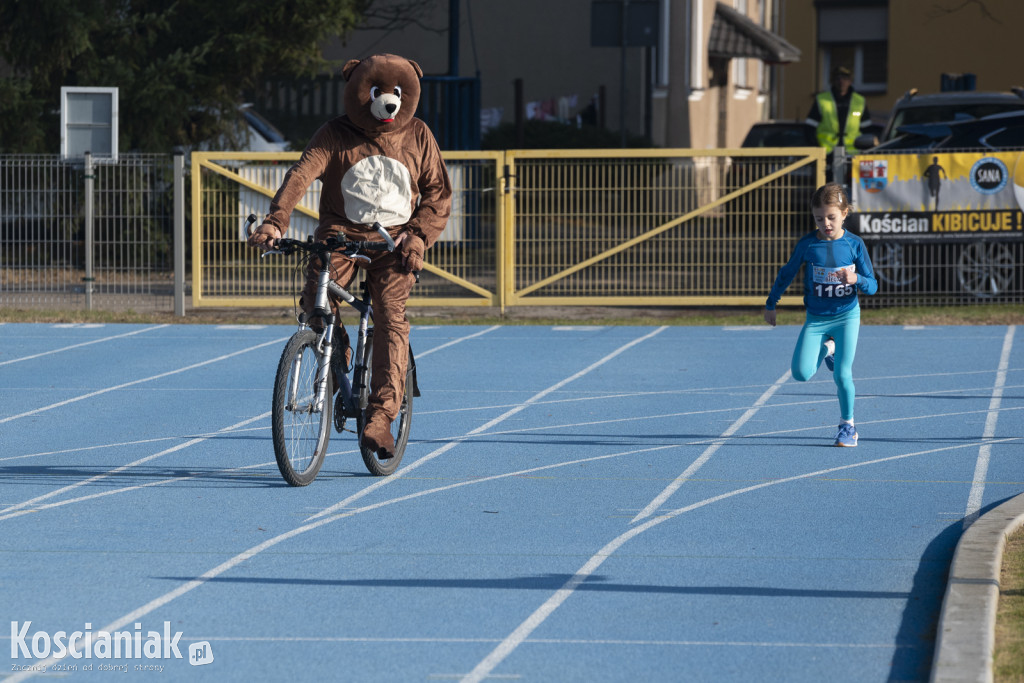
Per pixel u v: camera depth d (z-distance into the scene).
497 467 17.72
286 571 12.75
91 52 44.50
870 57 95.75
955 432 20.09
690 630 11.04
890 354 28.30
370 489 16.33
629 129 67.50
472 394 23.88
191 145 47.62
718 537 14.04
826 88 96.81
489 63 69.00
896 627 11.10
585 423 21.09
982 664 9.77
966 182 34.12
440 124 49.12
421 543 13.79
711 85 72.38
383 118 15.98
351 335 30.09
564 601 11.83
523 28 68.56
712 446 19.16
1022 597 11.56
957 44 91.94
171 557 13.23
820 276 18.81
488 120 69.12
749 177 35.50
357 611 11.55
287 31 45.75
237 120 47.53
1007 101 38.12
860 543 13.77
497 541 13.87
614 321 33.94
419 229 16.39
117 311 35.44
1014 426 20.53
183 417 21.64
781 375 25.81
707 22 70.94
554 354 28.75
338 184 16.25
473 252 35.53
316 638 10.88
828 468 17.59
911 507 15.39
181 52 44.88
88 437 19.92
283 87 56.12
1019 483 16.62
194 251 35.28
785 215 34.50
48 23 42.91
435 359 28.12
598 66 67.75
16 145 44.47
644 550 13.51
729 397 23.44
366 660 10.37
